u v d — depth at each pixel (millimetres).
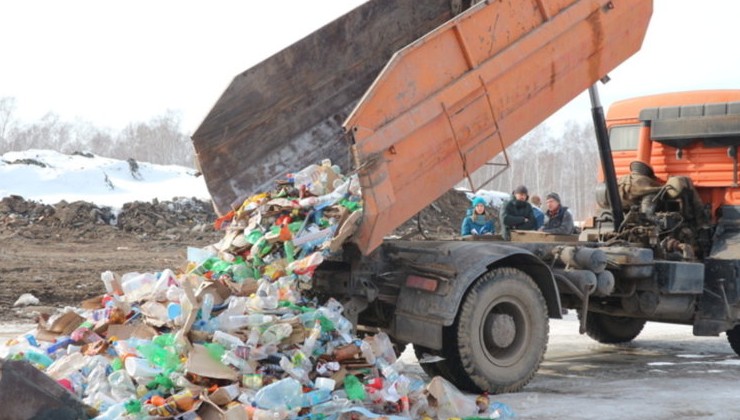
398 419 5328
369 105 6219
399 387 5656
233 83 6988
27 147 96438
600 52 8094
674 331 11656
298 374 5340
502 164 7402
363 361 5809
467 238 8750
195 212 27422
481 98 7047
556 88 7793
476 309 6922
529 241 8797
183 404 4824
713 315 8734
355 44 7629
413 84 6531
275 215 6367
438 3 8000
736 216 8945
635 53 8500
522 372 7188
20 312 11305
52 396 4672
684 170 9281
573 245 8242
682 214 9078
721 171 9039
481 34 7016
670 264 8359
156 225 25172
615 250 8281
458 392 6012
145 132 99812
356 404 5430
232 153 6984
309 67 7387
